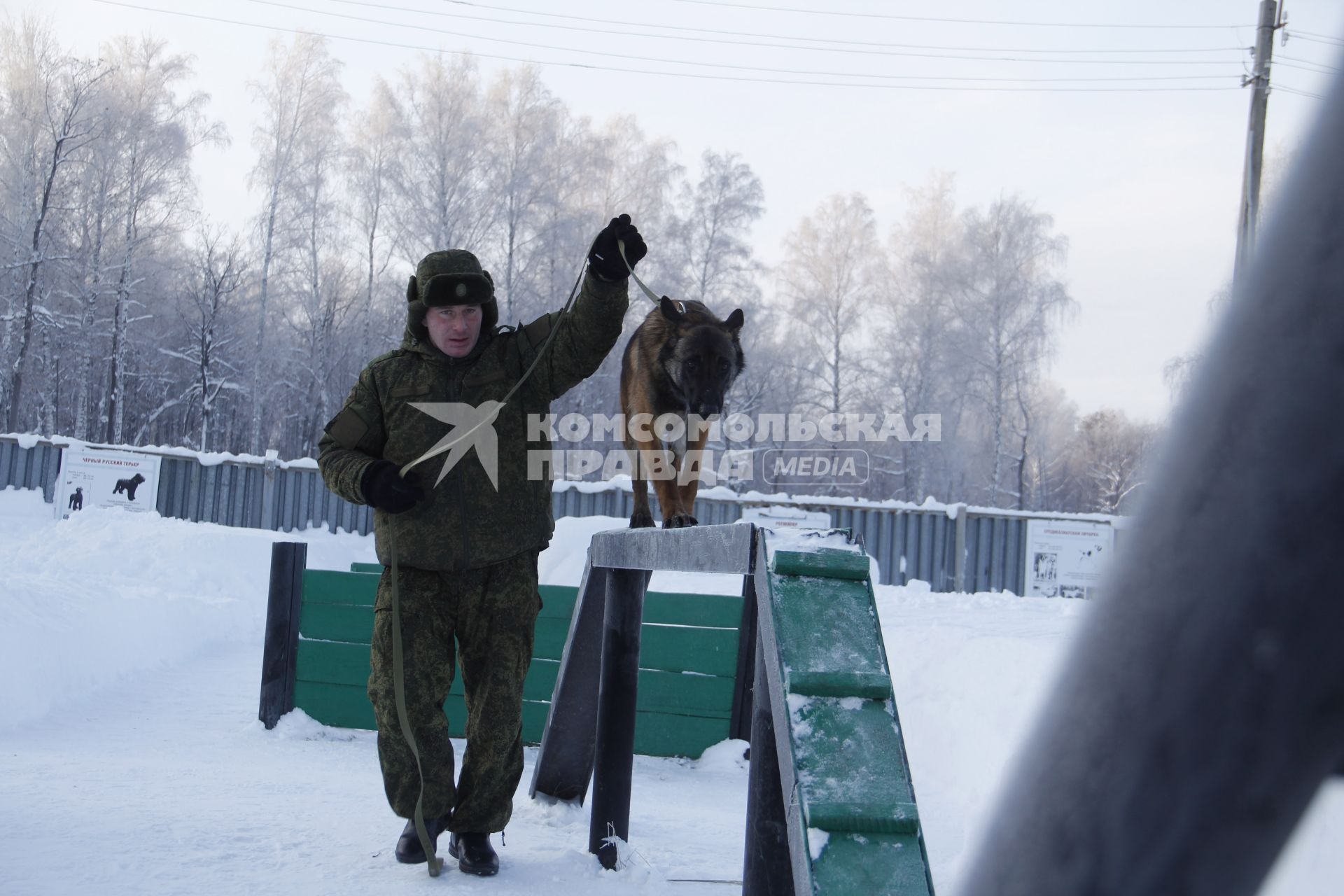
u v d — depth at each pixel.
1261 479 0.39
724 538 2.63
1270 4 17.28
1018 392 38.47
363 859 3.66
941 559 21.16
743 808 6.22
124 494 21.09
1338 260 0.36
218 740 7.30
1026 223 38.31
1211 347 0.42
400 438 3.74
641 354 6.24
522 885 3.49
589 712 4.75
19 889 3.01
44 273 35.47
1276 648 0.39
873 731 2.03
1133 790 0.46
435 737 3.61
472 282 3.72
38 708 7.58
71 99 34.88
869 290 39.16
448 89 34.69
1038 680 7.03
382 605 3.74
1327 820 3.32
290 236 36.66
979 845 0.58
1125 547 0.47
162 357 39.38
